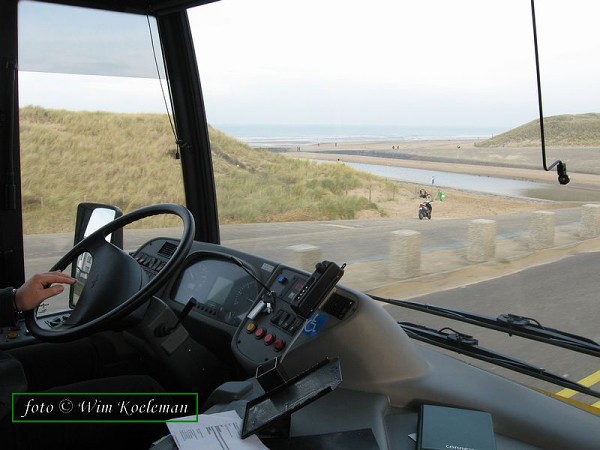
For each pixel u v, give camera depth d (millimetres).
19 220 2646
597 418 1398
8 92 2516
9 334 2262
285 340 1605
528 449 1300
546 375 1598
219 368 1780
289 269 1816
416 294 1983
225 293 2020
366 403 1340
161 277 1493
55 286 1621
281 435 1154
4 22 2453
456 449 1170
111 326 1503
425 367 1485
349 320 1415
